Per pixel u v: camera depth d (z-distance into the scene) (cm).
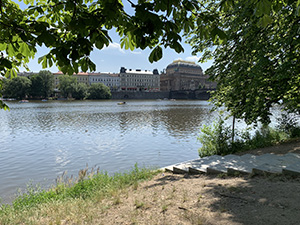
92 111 5350
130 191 620
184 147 1788
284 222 342
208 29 287
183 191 543
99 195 598
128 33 291
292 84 862
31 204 647
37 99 12581
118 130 2652
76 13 261
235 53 920
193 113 4700
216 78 1088
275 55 762
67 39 292
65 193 701
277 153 883
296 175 542
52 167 1320
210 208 423
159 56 272
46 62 265
